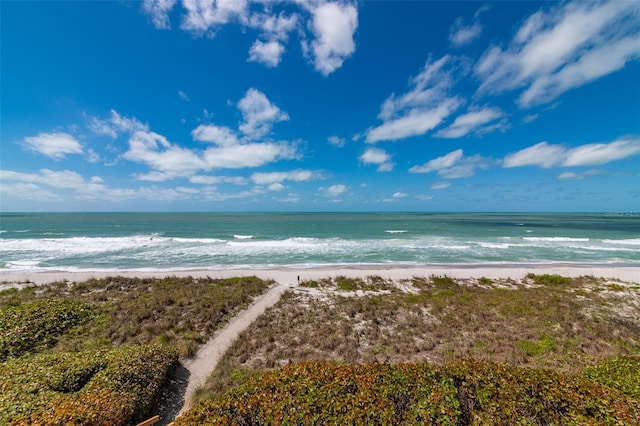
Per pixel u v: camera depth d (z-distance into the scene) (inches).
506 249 1512.1
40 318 491.5
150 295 699.4
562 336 458.6
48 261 1221.1
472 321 527.5
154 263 1190.9
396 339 457.7
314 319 545.3
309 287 800.9
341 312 582.2
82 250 1482.5
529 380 204.4
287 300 671.8
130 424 249.4
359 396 192.4
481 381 207.2
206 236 2124.8
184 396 328.5
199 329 511.5
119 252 1424.7
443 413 177.5
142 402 276.1
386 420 171.6
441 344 442.0
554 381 204.4
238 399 199.8
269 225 3223.4
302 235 2172.7
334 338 457.7
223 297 674.2
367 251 1459.2
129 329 487.8
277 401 193.3
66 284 824.3
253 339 463.5
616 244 1690.5
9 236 2107.5
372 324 517.7
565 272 979.3
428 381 210.8
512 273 971.3
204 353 428.5
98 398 246.4
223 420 177.5
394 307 605.9
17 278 922.7
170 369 356.5
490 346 426.9
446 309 595.8
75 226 3070.9
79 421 209.6
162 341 451.2
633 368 243.4
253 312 597.0
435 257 1315.2
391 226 3063.5
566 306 606.2
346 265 1150.3
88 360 321.4
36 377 278.7
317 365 244.4
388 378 214.7
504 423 169.8
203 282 854.5
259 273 977.5
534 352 409.1
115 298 681.6
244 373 360.8
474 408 186.1
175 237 2065.7
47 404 229.5
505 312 570.3
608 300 657.6
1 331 435.8
